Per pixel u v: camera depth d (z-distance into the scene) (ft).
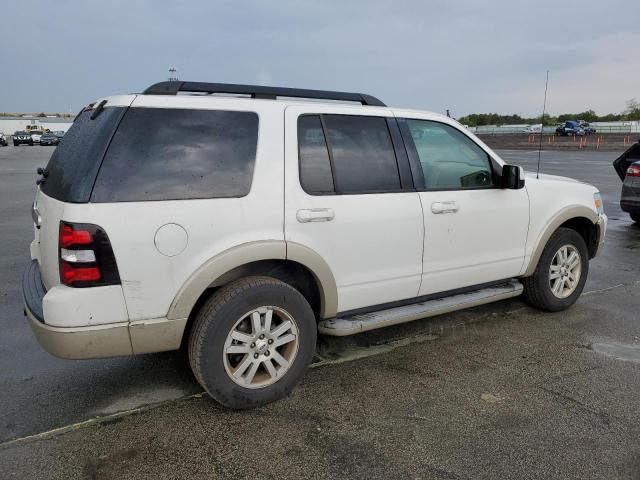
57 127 321.93
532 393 11.08
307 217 10.48
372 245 11.51
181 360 12.63
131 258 8.96
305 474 8.47
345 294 11.40
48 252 9.27
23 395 10.93
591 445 9.25
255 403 10.30
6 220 31.65
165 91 10.10
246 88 10.91
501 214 13.75
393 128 12.13
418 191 12.28
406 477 8.40
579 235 15.94
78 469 8.56
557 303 15.76
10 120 323.16
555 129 181.37
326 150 11.05
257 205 9.99
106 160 8.91
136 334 9.23
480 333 14.43
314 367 12.32
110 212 8.79
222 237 9.67
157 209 9.12
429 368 12.27
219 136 9.88
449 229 12.75
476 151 13.58
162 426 9.80
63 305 8.67
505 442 9.33
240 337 10.00
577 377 11.83
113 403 10.62
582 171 61.82
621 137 165.78
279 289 10.25
